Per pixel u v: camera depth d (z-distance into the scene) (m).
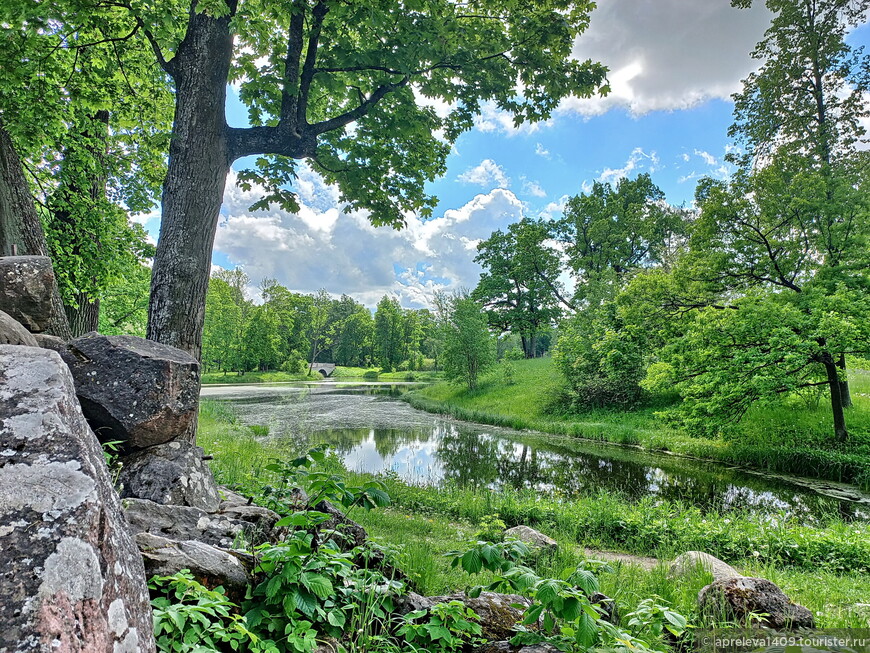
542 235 46.22
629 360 24.36
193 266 6.30
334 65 7.86
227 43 6.80
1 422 1.52
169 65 6.85
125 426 3.77
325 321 92.75
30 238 6.26
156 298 6.19
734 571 5.34
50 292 4.12
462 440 19.70
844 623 3.92
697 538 7.64
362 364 96.00
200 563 2.46
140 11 6.22
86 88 8.61
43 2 5.71
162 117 10.84
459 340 36.25
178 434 4.14
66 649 1.19
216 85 6.66
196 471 4.04
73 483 1.46
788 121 17.97
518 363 42.31
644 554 7.51
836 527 8.10
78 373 3.84
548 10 8.02
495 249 49.59
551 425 22.62
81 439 1.60
